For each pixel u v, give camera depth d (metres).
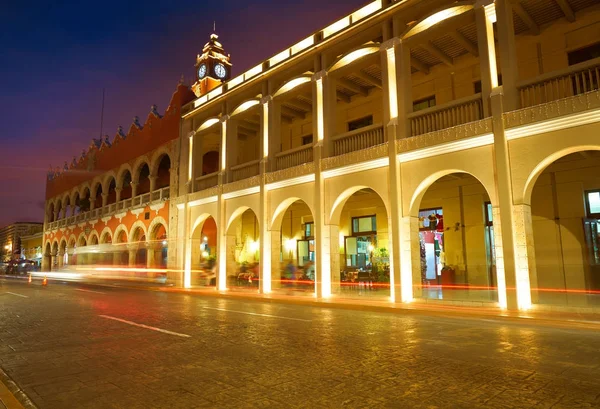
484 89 13.34
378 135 16.22
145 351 7.34
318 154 17.75
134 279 30.27
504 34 13.01
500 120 12.64
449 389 5.00
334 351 7.11
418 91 18.36
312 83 18.62
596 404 4.43
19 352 7.49
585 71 11.76
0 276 47.59
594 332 9.07
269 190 20.23
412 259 14.53
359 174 16.44
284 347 7.48
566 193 14.78
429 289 16.84
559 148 11.69
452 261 17.47
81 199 41.56
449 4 14.58
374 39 16.94
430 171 14.33
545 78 12.25
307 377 5.60
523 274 12.02
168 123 29.08
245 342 7.97
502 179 12.52
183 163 26.88
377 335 8.65
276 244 19.91
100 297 18.69
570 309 11.11
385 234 20.22
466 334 8.77
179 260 25.80
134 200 32.53
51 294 20.30
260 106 21.12
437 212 18.33
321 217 17.48
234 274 22.58
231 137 23.11
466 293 15.30
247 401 4.73
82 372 6.09
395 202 14.97
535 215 15.31
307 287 19.94
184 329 9.56
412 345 7.57
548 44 15.03
